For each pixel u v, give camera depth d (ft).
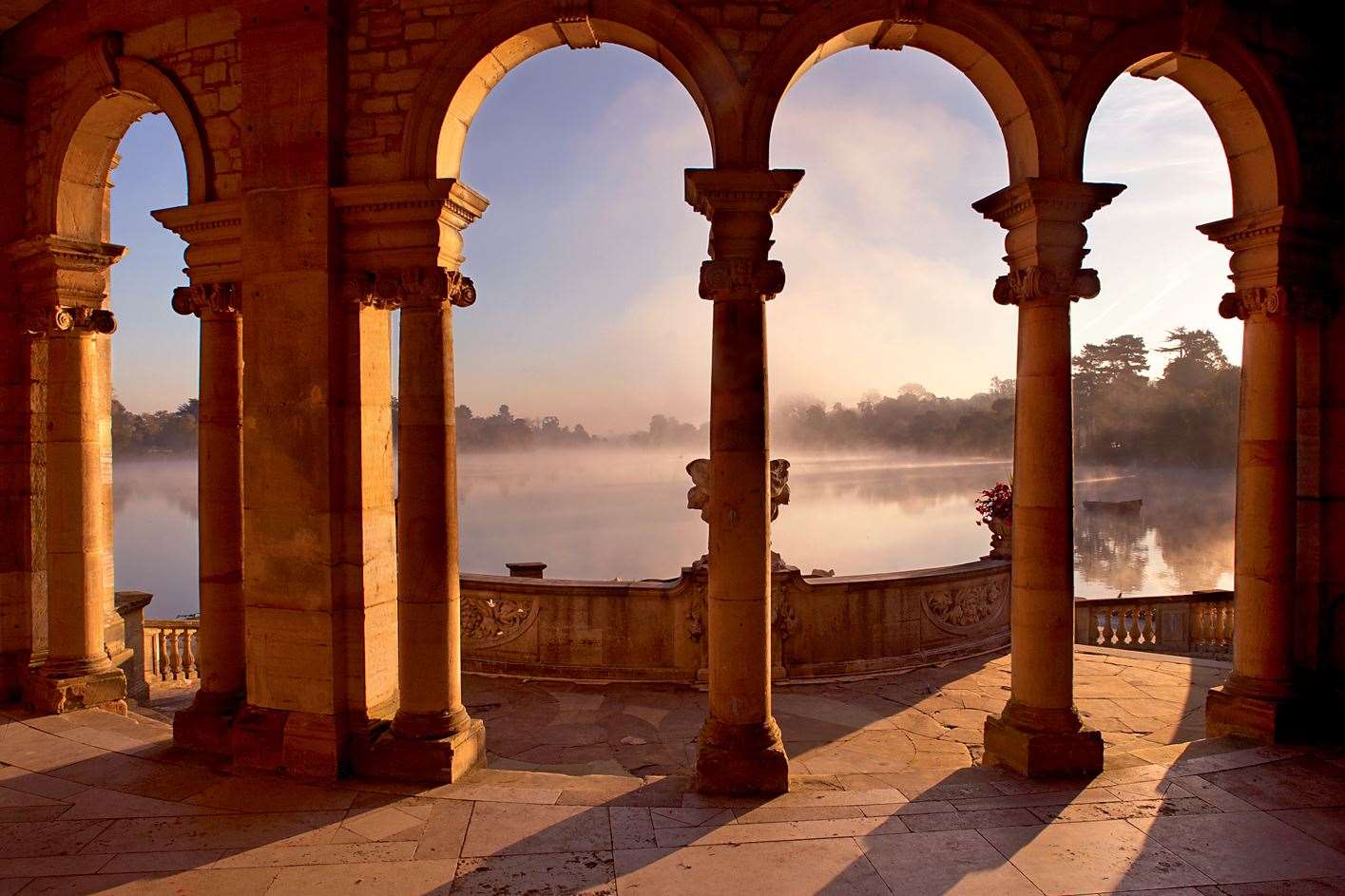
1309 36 22.61
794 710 28.09
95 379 26.55
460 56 19.83
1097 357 246.88
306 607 20.01
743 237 18.99
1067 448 20.07
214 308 21.86
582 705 28.91
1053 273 19.69
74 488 25.95
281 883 14.88
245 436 20.42
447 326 20.21
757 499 19.08
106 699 26.08
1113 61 20.20
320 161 19.93
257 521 20.35
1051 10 20.10
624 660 31.53
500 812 17.79
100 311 26.37
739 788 18.66
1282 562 22.39
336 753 19.69
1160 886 14.64
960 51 20.45
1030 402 20.25
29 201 26.58
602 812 17.74
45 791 19.15
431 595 19.89
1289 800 18.24
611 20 19.35
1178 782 19.26
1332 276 23.13
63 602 25.89
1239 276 23.06
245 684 22.67
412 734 19.77
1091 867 15.29
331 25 19.95
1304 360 23.54
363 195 19.71
